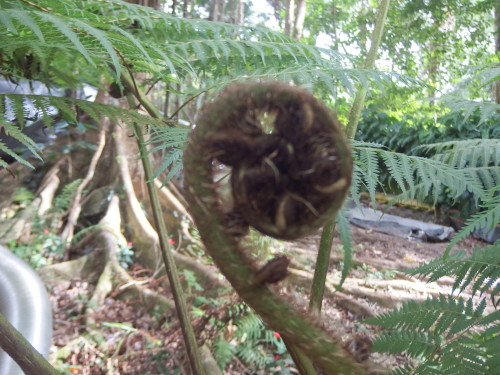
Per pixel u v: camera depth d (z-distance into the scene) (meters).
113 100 1.96
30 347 0.30
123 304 1.60
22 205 2.08
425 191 0.44
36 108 0.50
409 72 3.69
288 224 0.16
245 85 0.17
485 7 3.47
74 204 2.10
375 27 0.54
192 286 1.59
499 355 0.42
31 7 0.48
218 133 0.16
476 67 0.52
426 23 3.92
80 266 1.79
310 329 0.17
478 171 0.48
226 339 1.24
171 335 1.33
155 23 0.64
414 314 0.48
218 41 0.57
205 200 0.16
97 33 0.37
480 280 0.48
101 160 2.28
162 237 0.61
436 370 0.43
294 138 0.16
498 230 2.17
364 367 0.17
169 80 0.67
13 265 1.23
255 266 0.16
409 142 2.60
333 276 1.61
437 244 2.25
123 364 1.26
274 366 1.17
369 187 0.40
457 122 2.29
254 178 0.16
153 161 2.20
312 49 0.58
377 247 2.11
